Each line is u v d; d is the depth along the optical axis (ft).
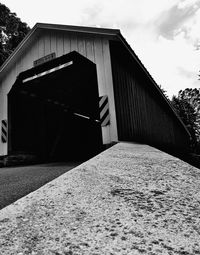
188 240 2.24
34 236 2.39
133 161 6.06
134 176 4.55
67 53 16.38
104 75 14.53
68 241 2.27
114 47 15.74
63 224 2.62
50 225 2.61
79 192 3.66
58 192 3.69
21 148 19.60
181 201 3.24
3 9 59.11
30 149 20.72
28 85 20.79
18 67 19.40
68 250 2.12
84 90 23.95
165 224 2.56
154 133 27.43
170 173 4.78
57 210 3.01
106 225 2.57
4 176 9.48
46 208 3.08
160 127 32.53
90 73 19.57
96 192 3.64
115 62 15.61
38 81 20.29
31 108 22.09
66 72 18.97
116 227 2.52
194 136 118.73
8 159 17.19
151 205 3.10
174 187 3.86
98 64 14.92
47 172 9.83
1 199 5.39
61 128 26.50
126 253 2.05
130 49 16.17
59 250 2.13
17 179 8.32
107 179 4.34
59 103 27.30
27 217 2.83
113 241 2.24
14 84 19.44
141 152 7.93
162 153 7.87
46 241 2.28
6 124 18.92
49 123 24.48
